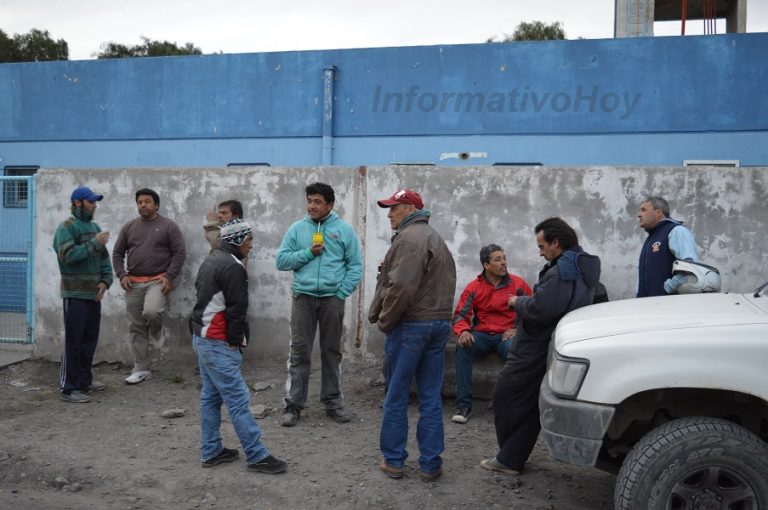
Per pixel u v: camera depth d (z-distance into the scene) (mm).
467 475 4551
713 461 3221
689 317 3584
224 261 4414
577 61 11820
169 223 7098
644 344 3393
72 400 6262
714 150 11523
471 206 7012
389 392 4418
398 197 4441
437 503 4113
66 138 13406
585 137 11836
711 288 5020
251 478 4430
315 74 12539
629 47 11695
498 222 6965
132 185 7629
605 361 3430
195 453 4895
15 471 4582
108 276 6625
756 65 11406
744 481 3215
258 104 12750
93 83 13289
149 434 5336
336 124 12516
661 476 3250
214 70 12867
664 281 5473
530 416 4469
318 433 5363
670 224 5535
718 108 11508
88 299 6320
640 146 11695
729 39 11453
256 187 7395
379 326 4320
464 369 5844
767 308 3639
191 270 7496
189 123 12969
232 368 4461
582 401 3457
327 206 5590
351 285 5617
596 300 6105
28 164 13570
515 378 4418
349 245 5625
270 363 7336
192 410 6043
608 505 4195
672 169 6688
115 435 5309
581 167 6828
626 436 3869
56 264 7715
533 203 6906
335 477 4461
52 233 7734
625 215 6762
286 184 7332
